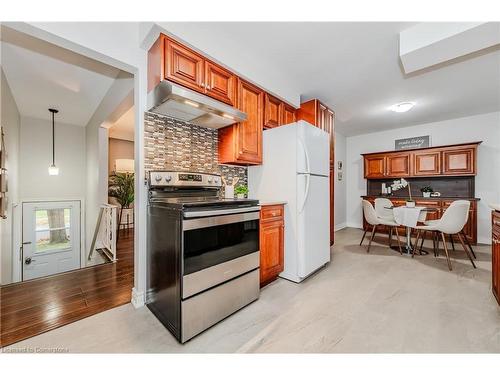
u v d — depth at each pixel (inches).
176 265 58.5
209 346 55.7
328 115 141.3
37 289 84.3
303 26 77.5
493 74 108.4
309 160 95.7
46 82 111.8
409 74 109.5
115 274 99.5
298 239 92.4
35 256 163.8
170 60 69.3
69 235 178.5
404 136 199.2
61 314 68.4
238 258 71.4
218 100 83.0
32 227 162.7
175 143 86.0
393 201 186.1
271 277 92.1
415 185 195.9
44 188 168.6
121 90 105.1
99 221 139.4
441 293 82.8
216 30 79.2
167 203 63.4
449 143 177.5
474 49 75.2
